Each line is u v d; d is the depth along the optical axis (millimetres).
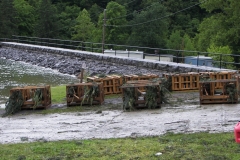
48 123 11625
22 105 14141
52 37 84188
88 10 100688
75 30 85062
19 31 89438
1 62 44500
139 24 76125
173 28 83188
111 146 7961
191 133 8805
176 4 85625
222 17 47875
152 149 7512
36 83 26344
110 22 78250
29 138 9648
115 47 71125
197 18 86312
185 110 12164
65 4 103688
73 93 14352
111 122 11148
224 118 10398
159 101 12945
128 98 12992
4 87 24234
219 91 13734
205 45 49938
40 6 85938
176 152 7160
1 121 12484
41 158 7312
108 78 16672
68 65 36438
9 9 78812
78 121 11633
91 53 39688
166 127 9828
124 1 90625
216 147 7301
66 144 8359
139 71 28219
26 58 46656
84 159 7141
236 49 47094
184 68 24469
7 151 8055
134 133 9391
